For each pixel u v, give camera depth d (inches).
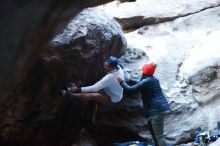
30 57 89.4
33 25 80.0
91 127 304.3
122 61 330.0
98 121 306.7
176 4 414.0
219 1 412.2
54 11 85.4
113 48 286.0
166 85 321.7
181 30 381.7
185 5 410.6
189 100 315.6
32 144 263.7
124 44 306.5
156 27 389.4
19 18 76.3
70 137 285.0
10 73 83.0
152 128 255.6
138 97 311.4
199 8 404.2
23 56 83.5
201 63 327.9
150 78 251.8
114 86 251.4
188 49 352.2
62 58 238.8
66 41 238.1
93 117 293.9
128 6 420.2
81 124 293.3
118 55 303.4
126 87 253.3
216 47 342.6
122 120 307.7
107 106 306.3
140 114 308.7
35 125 253.3
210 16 391.9
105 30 267.3
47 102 247.3
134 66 327.6
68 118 271.9
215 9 399.9
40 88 239.0
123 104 308.2
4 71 80.7
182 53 347.6
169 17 395.9
